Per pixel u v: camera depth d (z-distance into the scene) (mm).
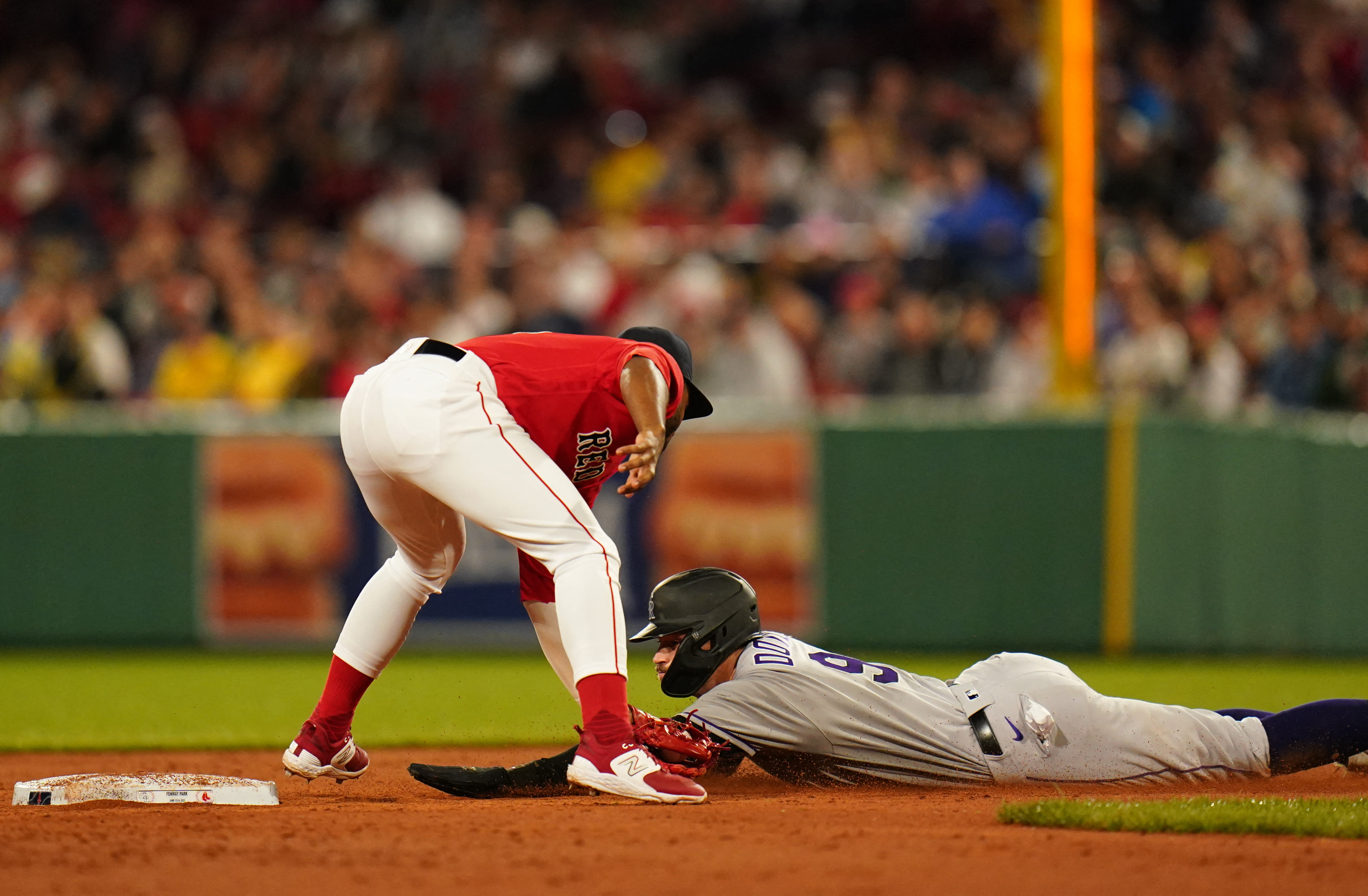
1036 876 11031
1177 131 52781
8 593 39562
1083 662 35594
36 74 60969
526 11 61969
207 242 48281
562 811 13875
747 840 12266
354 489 38812
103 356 44438
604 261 46281
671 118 57344
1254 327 43750
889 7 60250
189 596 39219
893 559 37188
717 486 37719
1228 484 37500
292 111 58938
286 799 15656
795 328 43250
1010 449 36656
